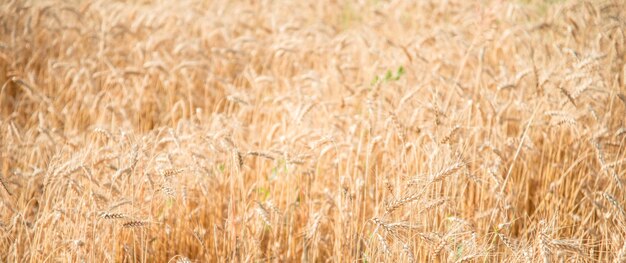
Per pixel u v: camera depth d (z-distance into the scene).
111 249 4.32
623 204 4.61
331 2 12.02
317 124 5.91
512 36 7.93
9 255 4.37
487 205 4.92
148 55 8.61
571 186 5.05
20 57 8.26
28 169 5.46
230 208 4.43
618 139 5.46
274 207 4.39
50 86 7.69
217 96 7.96
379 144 5.33
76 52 8.89
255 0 11.62
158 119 7.54
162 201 4.64
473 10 9.10
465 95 5.74
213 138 5.00
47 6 8.70
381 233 4.16
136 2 11.76
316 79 6.71
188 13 10.21
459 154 4.63
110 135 4.95
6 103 7.65
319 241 4.64
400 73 6.30
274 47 8.12
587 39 7.35
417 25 10.45
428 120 5.54
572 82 5.88
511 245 3.95
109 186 4.45
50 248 4.23
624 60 6.33
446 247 3.84
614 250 4.16
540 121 5.50
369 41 8.77
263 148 5.56
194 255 4.78
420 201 4.07
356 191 4.41
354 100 6.57
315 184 4.95
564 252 3.90
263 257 4.84
